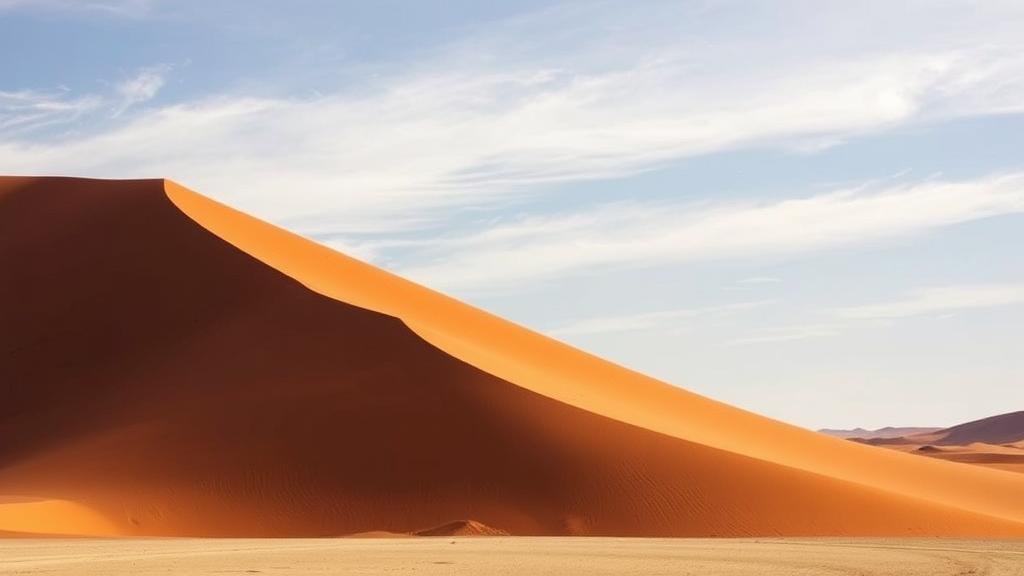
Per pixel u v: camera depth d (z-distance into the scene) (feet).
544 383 219.00
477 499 177.17
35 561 108.27
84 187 259.19
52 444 190.19
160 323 213.25
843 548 139.33
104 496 170.19
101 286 222.89
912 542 152.76
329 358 197.77
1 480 176.86
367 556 119.85
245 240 246.88
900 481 242.17
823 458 249.14
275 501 174.09
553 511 176.76
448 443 183.83
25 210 253.44
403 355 197.67
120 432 186.80
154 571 98.48
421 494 177.27
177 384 197.57
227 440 182.80
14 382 206.80
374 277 283.18
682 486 184.03
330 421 185.37
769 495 186.60
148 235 233.76
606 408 213.05
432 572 101.60
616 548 136.67
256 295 214.69
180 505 170.50
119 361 207.62
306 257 267.80
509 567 108.17
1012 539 165.48
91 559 111.55
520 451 184.03
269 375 195.52
